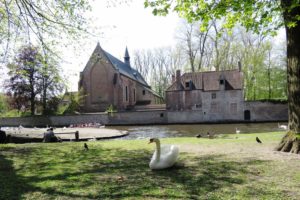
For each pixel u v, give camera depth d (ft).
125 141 51.24
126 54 257.75
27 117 167.43
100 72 202.90
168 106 178.19
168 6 27.22
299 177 21.25
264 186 19.35
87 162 29.71
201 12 27.58
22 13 36.42
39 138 72.74
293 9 28.60
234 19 28.96
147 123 161.48
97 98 202.39
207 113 161.58
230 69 172.76
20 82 161.99
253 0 26.32
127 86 220.84
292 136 31.68
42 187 20.35
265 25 29.73
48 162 30.32
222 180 21.06
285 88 172.76
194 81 175.52
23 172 25.53
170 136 91.97
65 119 167.12
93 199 17.61
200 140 48.42
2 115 178.19
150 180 21.49
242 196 17.38
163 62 249.96
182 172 23.76
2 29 37.19
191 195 17.78
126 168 26.03
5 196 18.49
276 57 171.12
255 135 58.29
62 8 36.42
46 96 167.43
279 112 150.51
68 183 21.24
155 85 258.16
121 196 17.98
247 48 172.24
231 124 139.64
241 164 26.14
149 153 34.91
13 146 44.52
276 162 26.48
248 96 180.04
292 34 30.78
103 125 154.81
